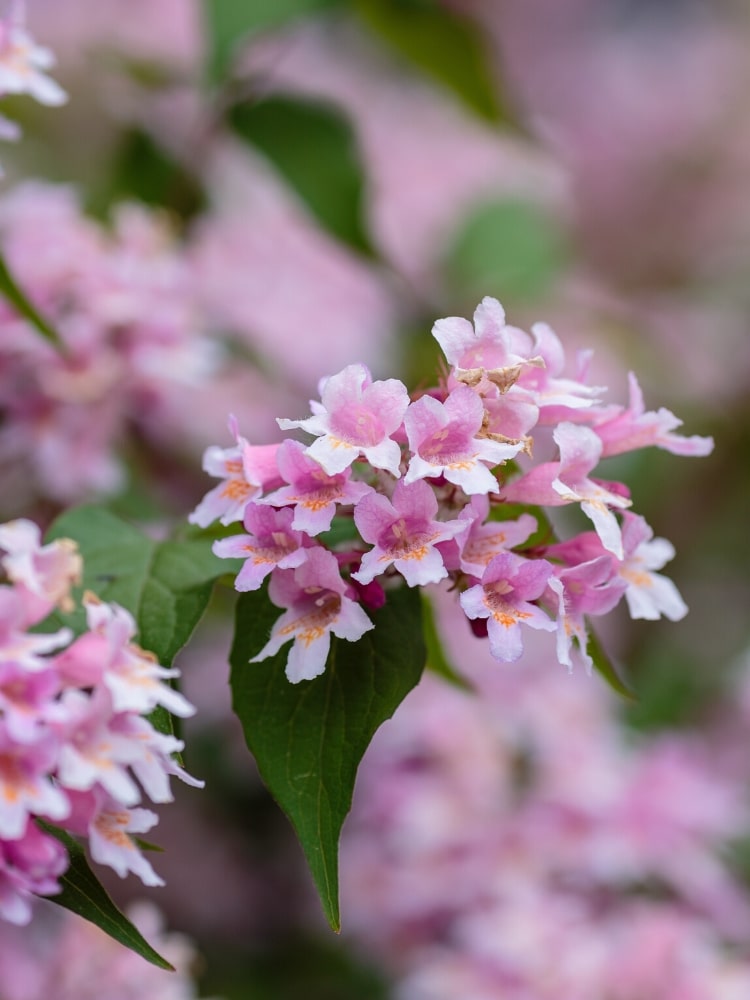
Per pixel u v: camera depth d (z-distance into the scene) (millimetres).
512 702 716
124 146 724
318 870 464
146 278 635
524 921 621
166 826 816
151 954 458
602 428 486
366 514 458
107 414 640
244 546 463
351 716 472
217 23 630
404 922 704
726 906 648
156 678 454
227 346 732
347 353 807
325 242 833
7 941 590
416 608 481
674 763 672
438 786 685
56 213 634
